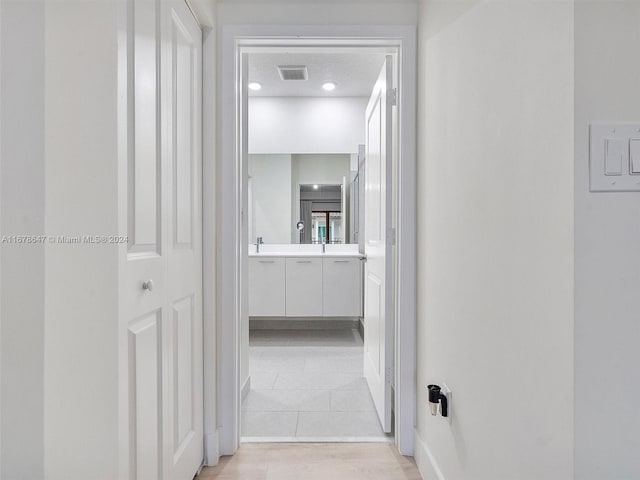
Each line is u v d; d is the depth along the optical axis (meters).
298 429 1.96
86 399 0.84
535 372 0.82
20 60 0.74
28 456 0.75
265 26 1.73
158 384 1.18
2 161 0.73
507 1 0.92
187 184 1.46
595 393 0.71
